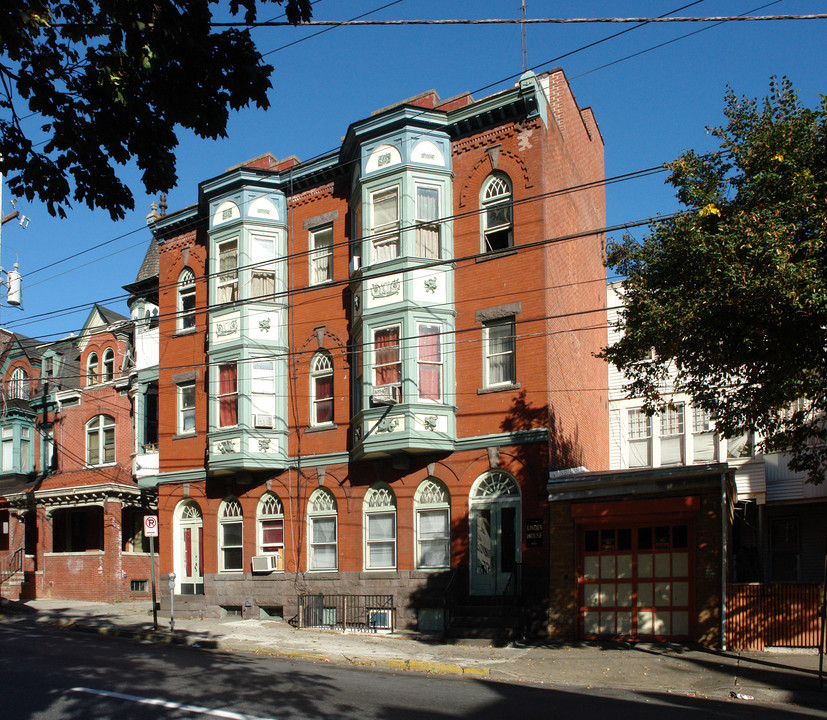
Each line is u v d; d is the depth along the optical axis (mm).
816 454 17453
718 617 17125
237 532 26047
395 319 22266
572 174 25859
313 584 23812
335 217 25359
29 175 9203
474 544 21344
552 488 19766
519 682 14781
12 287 23766
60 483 33312
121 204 9586
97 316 35219
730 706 12539
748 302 14266
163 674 14141
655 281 17016
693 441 27078
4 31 8383
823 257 14008
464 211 23016
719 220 15508
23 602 30609
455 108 23688
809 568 24344
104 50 8914
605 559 19203
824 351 14664
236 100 9219
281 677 14000
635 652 17125
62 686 13070
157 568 32656
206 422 27078
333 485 24047
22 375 37656
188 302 28844
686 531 18250
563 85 25734
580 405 24719
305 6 9055
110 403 33312
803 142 14867
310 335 25312
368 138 23625
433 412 21844
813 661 15570
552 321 21938
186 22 8852
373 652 17828
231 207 26406
